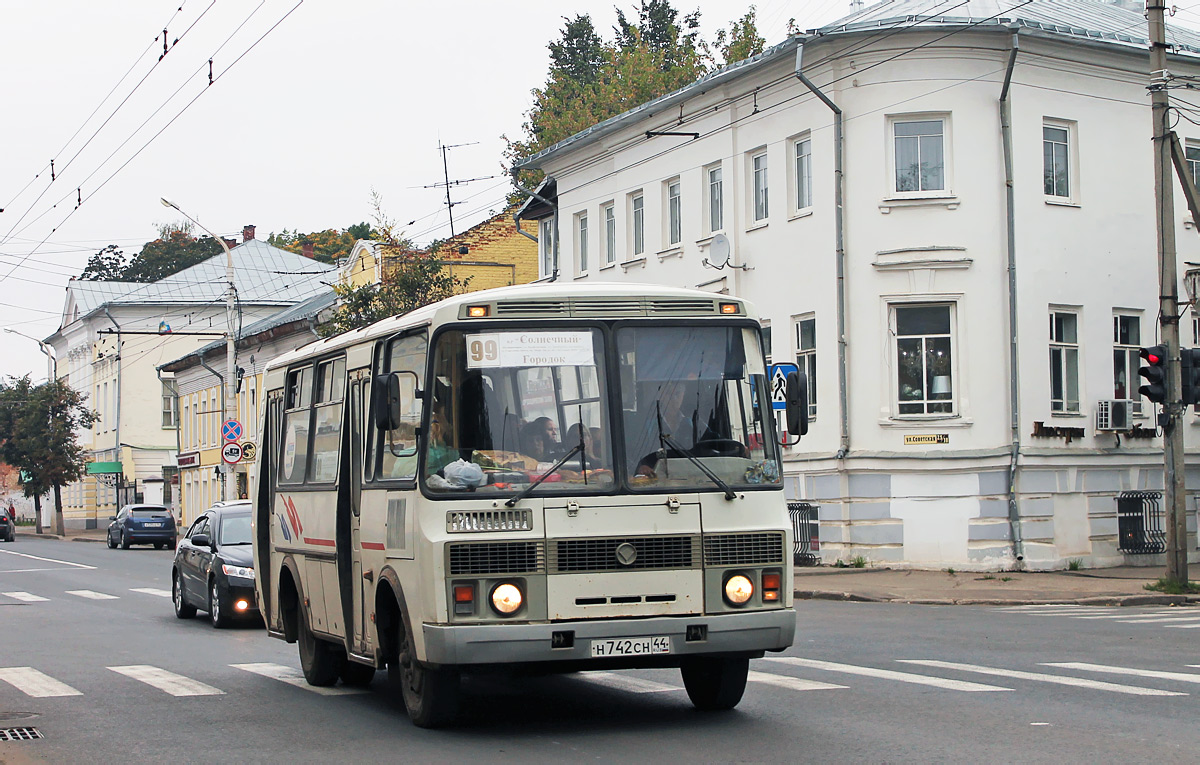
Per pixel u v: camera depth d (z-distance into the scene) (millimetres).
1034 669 12234
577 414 9312
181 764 8773
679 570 9180
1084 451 26641
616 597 9055
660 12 66188
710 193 31547
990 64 26328
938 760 8023
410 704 9883
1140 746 8320
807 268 27906
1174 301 21156
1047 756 8055
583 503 9102
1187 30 32062
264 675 13656
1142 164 28328
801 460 27641
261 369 56219
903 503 26016
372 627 10398
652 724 9734
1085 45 27062
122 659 15328
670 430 9414
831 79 27125
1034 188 26688
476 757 8633
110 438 80312
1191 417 28828
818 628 16812
